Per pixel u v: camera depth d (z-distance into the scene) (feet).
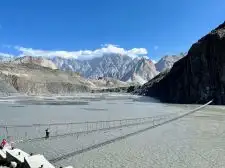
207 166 125.70
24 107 414.21
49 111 357.00
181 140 179.42
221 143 171.83
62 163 125.29
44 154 139.13
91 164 124.98
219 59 532.32
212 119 287.48
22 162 96.68
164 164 127.44
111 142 169.89
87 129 211.61
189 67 617.62
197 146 163.02
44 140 169.48
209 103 522.06
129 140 177.17
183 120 277.23
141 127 227.40
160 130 215.92
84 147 155.53
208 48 565.53
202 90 563.48
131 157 137.80
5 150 109.91
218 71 532.32
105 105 507.30
